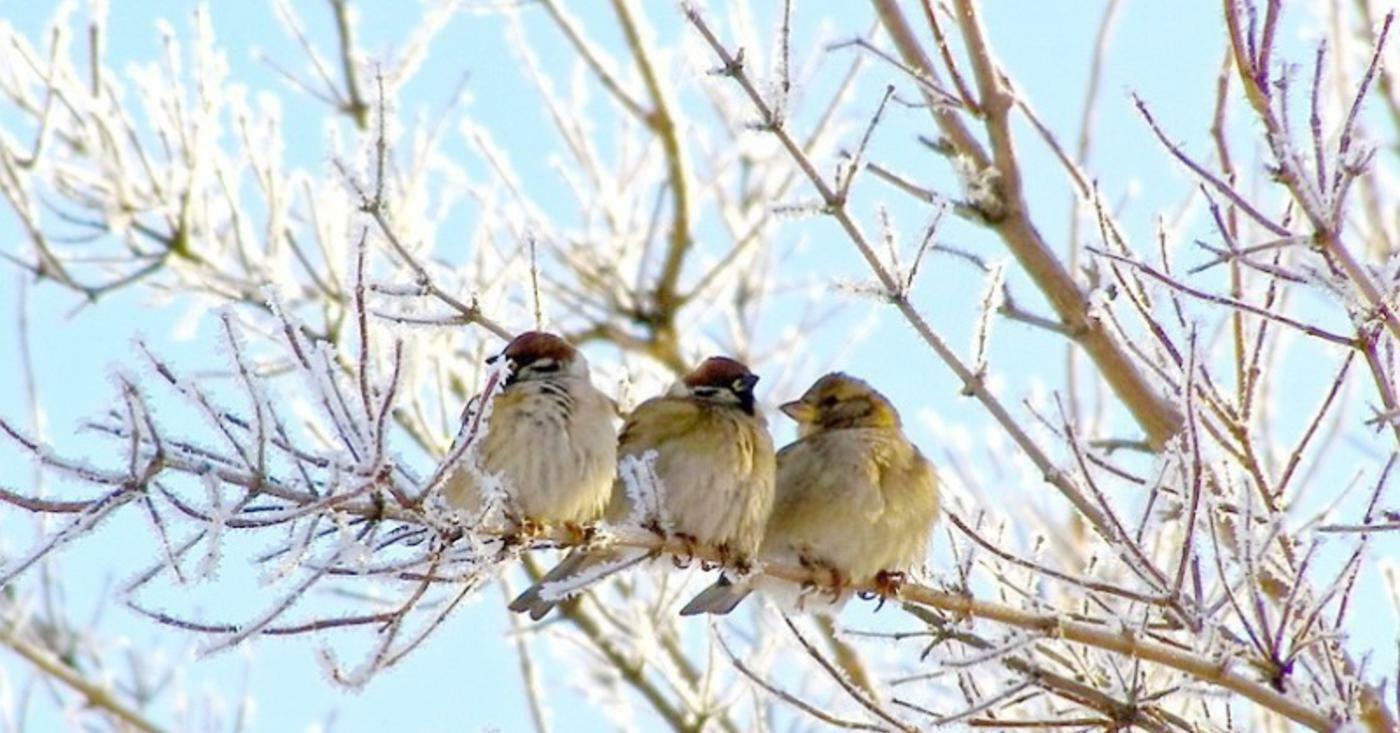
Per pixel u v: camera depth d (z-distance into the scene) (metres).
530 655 15.29
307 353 7.97
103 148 16.39
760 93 10.48
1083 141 13.34
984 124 11.28
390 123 10.23
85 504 7.72
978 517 11.27
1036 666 10.09
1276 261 10.78
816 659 10.41
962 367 10.50
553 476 10.62
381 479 8.02
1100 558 11.76
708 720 14.89
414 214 15.98
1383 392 9.62
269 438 8.00
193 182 16.38
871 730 10.24
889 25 11.62
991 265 10.65
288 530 8.11
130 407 7.64
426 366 15.57
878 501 11.87
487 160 17.78
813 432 12.32
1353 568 9.84
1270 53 9.34
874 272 10.50
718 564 11.45
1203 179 9.37
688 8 10.51
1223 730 10.62
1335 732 9.67
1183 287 9.62
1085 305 11.12
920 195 11.31
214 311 7.86
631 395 13.98
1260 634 9.85
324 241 16.17
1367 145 9.22
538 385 10.72
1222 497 10.48
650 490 10.05
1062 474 10.36
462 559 8.72
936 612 10.78
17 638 15.95
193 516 7.79
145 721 16.12
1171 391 10.82
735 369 11.88
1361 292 9.25
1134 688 10.04
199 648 8.03
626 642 15.89
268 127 16.61
